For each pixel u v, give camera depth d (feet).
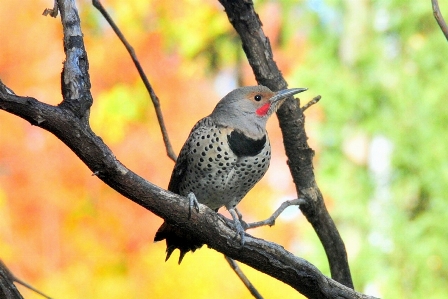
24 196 43.04
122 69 48.75
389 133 49.44
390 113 50.37
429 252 47.60
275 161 48.93
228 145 24.54
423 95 49.42
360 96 50.75
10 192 43.06
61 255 42.73
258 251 19.53
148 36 50.21
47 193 42.98
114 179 17.40
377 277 48.24
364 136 51.93
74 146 16.63
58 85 46.16
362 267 48.67
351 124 51.83
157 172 46.21
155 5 54.60
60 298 41.52
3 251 42.04
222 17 57.67
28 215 42.98
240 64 63.87
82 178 43.24
